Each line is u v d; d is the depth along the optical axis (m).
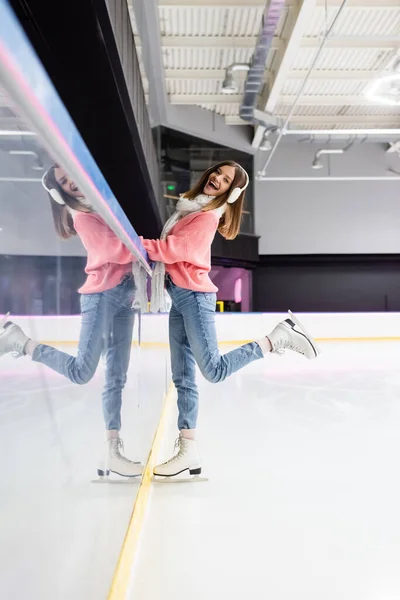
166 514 1.58
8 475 0.43
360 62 8.09
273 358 6.24
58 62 3.86
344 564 1.25
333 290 12.11
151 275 1.91
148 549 1.33
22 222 0.48
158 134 9.73
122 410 1.09
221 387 4.21
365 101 9.36
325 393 3.91
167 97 9.38
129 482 1.19
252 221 11.61
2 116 0.42
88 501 0.71
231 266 11.32
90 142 5.44
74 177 0.58
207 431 2.70
